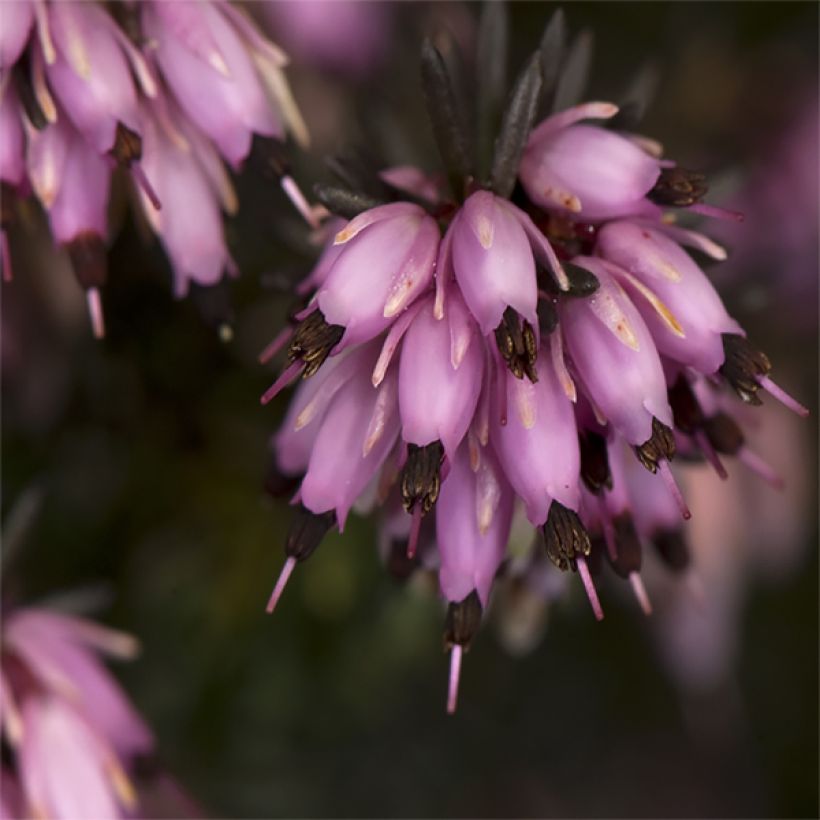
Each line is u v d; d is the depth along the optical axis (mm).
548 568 130
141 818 152
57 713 139
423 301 114
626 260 117
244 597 164
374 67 158
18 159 127
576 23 177
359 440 117
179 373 156
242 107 128
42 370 156
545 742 218
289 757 177
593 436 117
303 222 138
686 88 174
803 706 215
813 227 171
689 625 171
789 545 173
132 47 127
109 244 134
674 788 225
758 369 116
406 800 211
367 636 168
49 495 164
